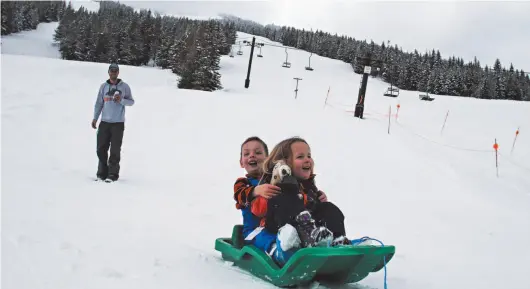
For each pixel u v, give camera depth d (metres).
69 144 10.02
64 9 121.38
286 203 2.77
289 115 15.91
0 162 7.27
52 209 4.46
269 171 3.09
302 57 85.00
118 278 2.66
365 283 3.17
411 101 37.88
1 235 3.31
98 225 4.01
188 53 41.28
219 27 75.12
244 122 14.07
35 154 8.54
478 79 82.31
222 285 2.69
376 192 8.23
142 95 17.98
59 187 5.77
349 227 5.51
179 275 2.82
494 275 3.86
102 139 7.08
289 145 3.08
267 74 57.09
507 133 20.27
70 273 2.67
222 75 51.84
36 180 6.07
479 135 18.52
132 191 6.21
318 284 2.78
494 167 12.49
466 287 3.39
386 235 5.25
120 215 4.61
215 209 5.61
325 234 2.62
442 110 30.06
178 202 5.79
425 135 16.31
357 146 12.31
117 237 3.63
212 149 10.77
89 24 76.56
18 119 12.05
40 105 14.24
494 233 5.99
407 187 9.01
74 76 27.52
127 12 100.94
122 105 7.20
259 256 2.83
